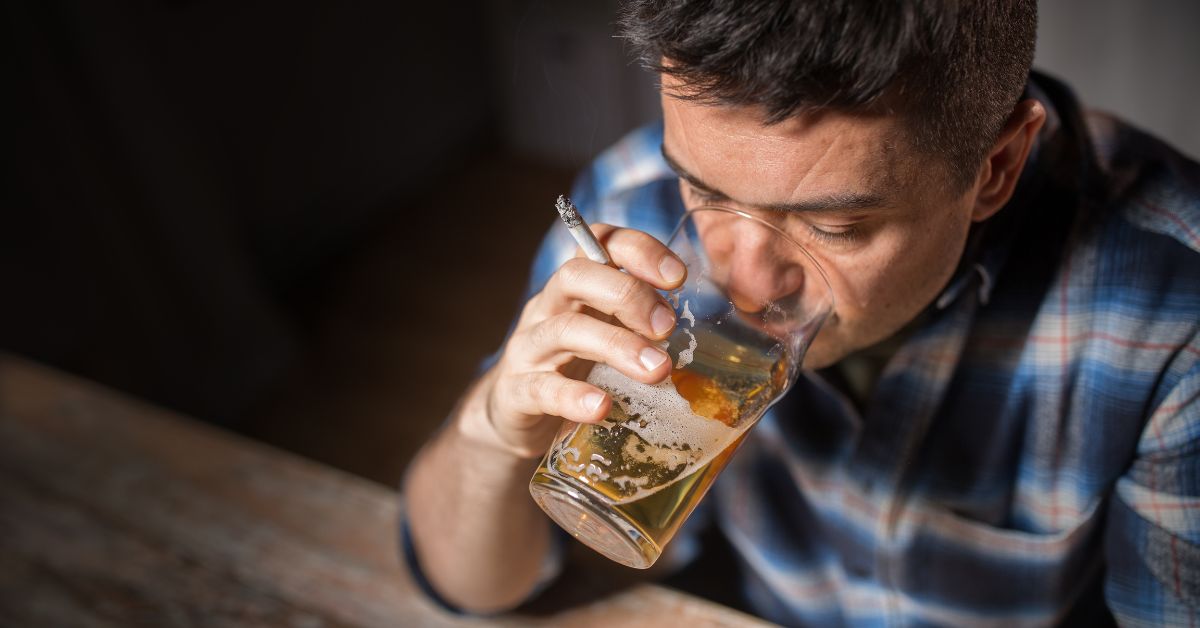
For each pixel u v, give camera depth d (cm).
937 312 75
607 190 90
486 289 227
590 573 78
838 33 53
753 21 53
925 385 77
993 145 62
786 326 62
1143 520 76
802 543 90
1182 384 73
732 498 90
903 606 88
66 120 170
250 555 81
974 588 86
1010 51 59
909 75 55
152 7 189
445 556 76
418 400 201
